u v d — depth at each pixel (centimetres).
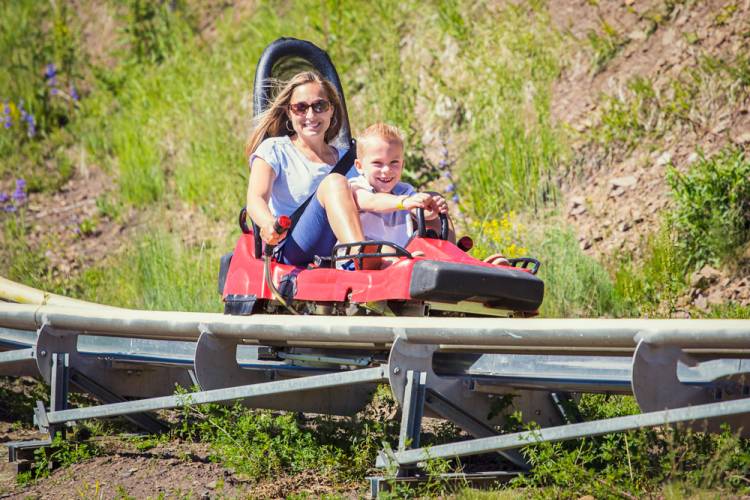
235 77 4319
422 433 1880
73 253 3706
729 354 1306
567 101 3419
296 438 1739
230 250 3434
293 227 1820
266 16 4538
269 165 1859
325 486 1566
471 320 1394
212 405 1791
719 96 3075
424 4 4100
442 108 3653
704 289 2612
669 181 2792
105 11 5325
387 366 1446
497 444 1380
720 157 2775
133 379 2025
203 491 1580
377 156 1770
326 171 1903
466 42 3819
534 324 1332
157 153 4162
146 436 1942
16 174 4331
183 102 4331
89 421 2047
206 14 4912
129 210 3956
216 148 3944
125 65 4816
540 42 3619
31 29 5291
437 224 1795
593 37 3481
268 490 1558
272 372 1850
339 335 1509
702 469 1328
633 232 2891
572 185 3189
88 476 1728
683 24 3341
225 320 1673
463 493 1424
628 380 1391
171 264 3303
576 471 1405
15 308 1944
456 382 1530
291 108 1905
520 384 1502
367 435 1722
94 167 4328
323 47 4147
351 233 1678
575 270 2725
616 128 3189
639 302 2642
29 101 4694
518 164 3259
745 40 3166
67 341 1908
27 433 2105
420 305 1612
